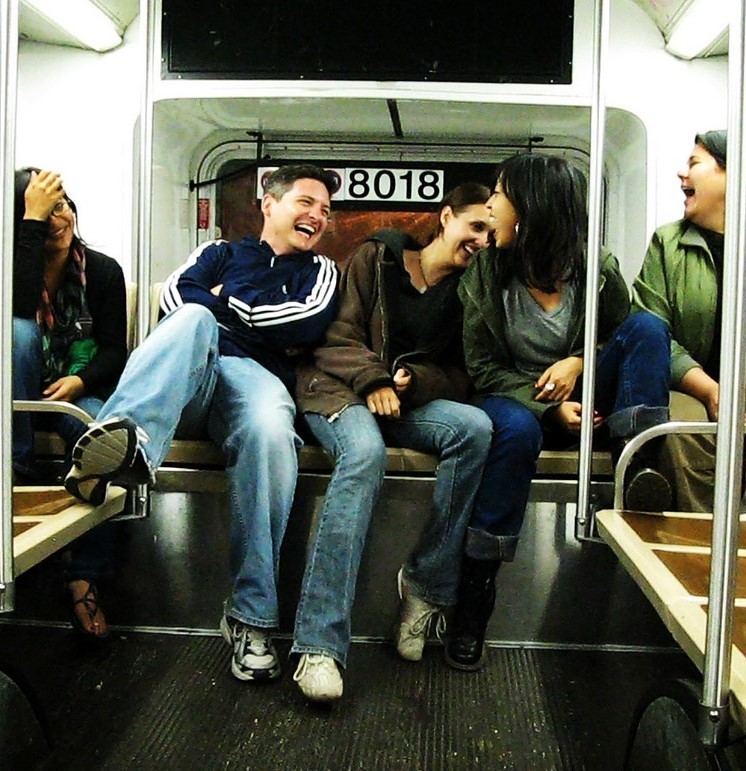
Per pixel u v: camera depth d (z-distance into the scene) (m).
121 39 3.19
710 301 2.66
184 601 2.59
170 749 1.86
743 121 1.14
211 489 2.43
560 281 2.53
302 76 3.02
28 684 1.67
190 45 3.04
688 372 2.54
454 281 2.67
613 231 3.45
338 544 2.09
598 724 2.03
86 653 2.39
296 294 2.52
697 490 2.33
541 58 3.01
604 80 2.14
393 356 2.61
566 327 2.53
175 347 2.07
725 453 1.18
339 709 2.06
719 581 1.19
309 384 2.42
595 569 2.53
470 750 1.89
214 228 3.53
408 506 2.53
